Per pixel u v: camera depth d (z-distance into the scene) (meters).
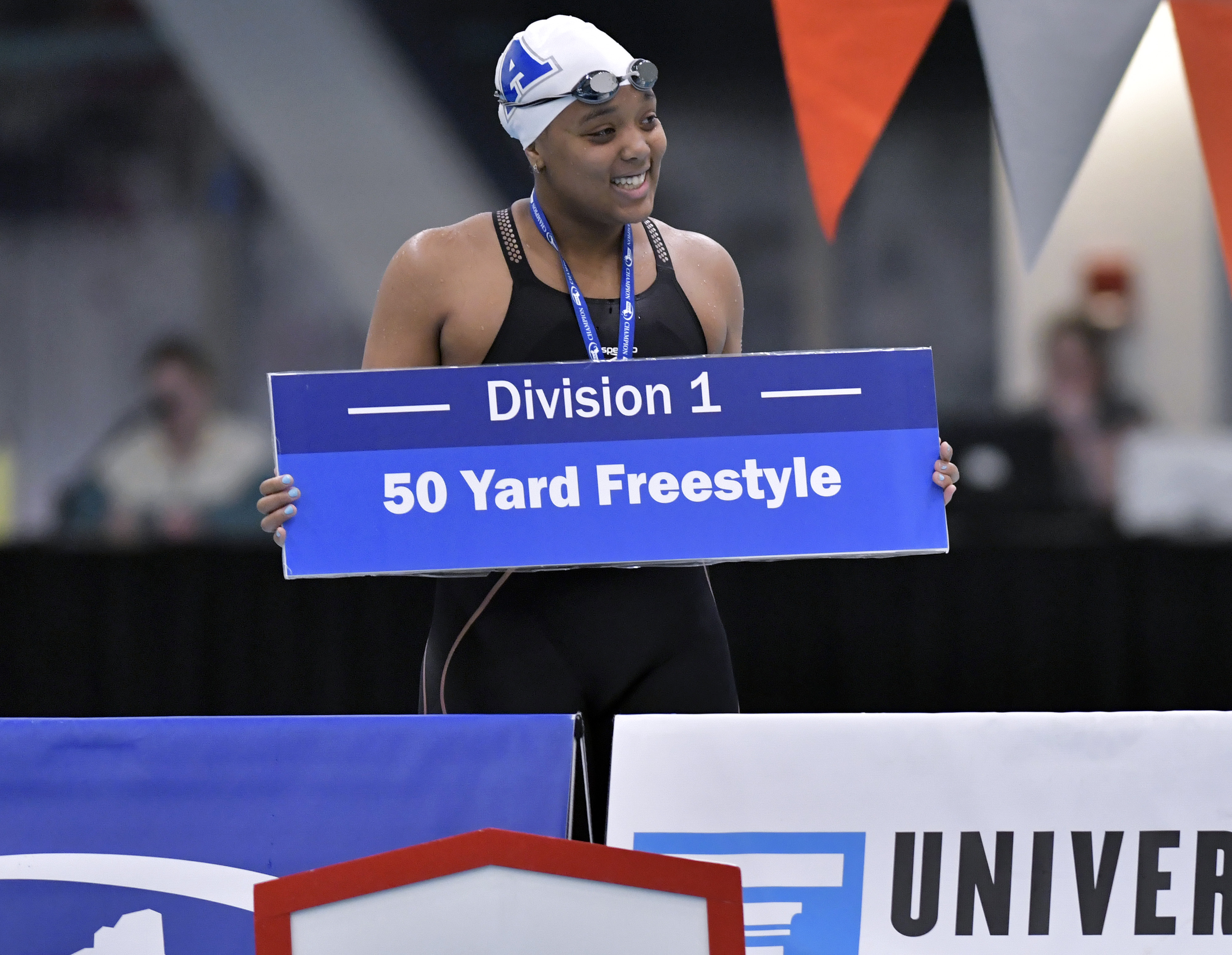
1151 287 22.45
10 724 6.95
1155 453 17.41
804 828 6.75
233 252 25.14
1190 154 22.02
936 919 6.71
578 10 23.91
